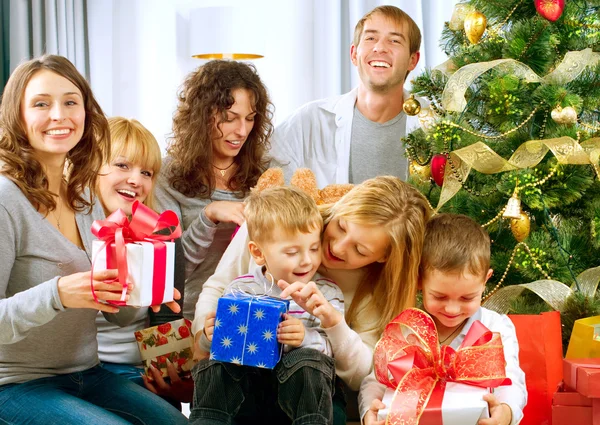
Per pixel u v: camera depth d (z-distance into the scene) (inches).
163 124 152.9
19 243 60.4
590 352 65.3
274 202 60.6
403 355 59.3
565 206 75.5
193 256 83.0
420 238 63.1
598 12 75.5
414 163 80.4
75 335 63.9
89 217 66.9
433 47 141.9
